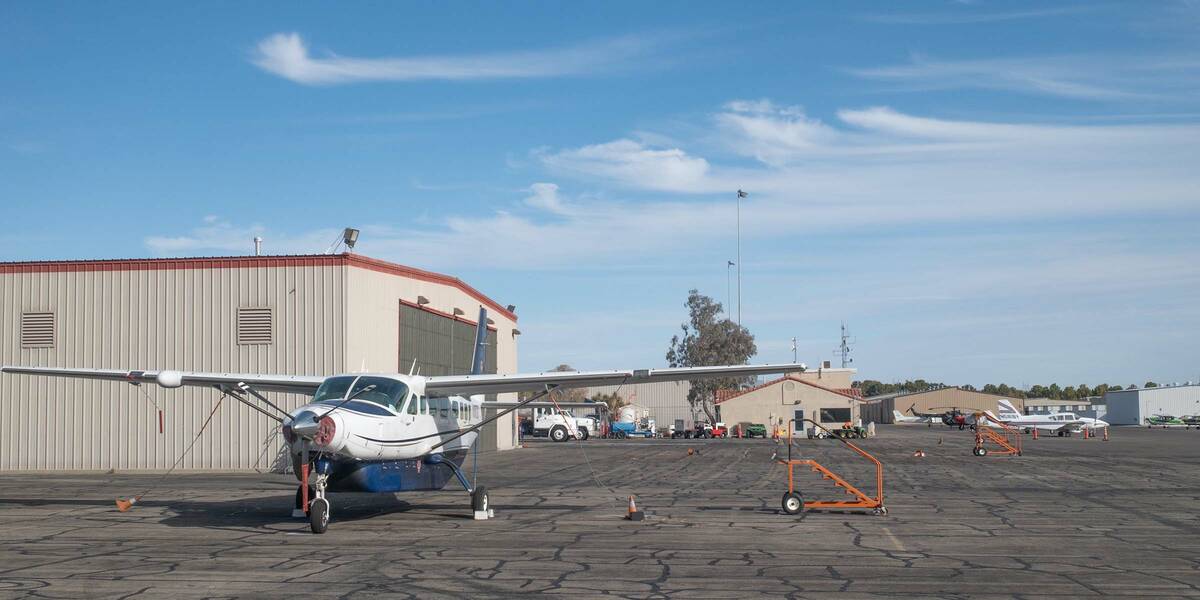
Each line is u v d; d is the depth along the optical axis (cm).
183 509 1886
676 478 2739
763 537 1444
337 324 3050
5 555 1272
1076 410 13150
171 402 3092
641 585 1049
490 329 4728
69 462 3105
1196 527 1572
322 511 1491
